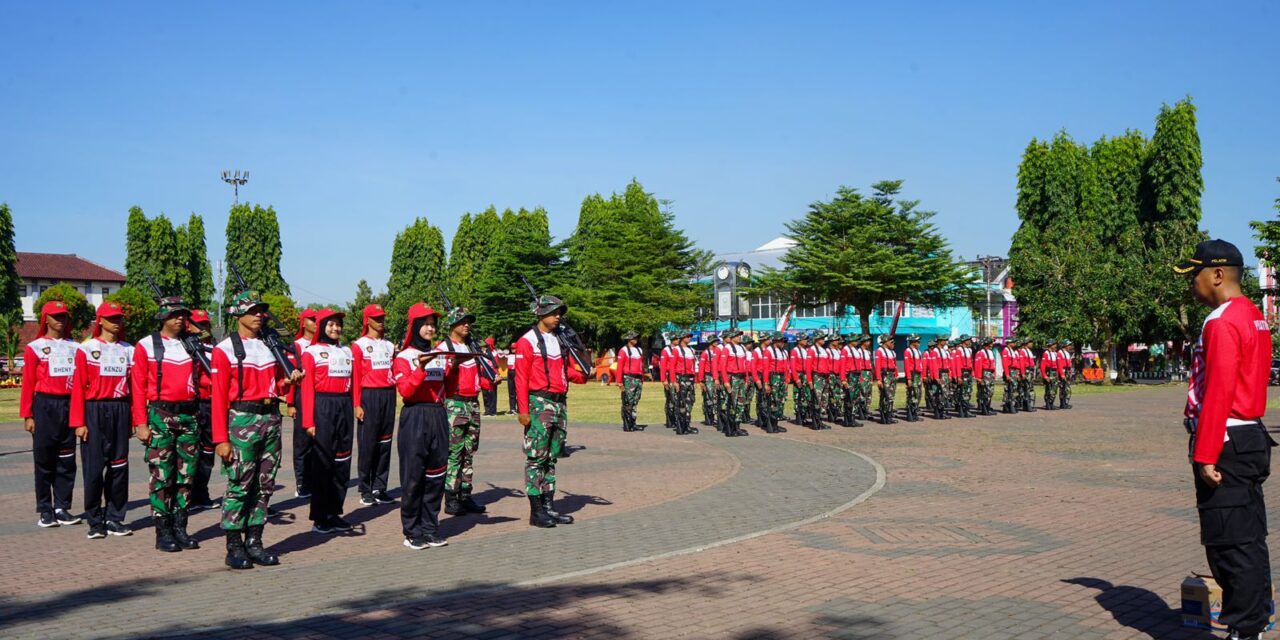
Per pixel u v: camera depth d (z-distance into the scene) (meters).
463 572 7.94
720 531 9.58
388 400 12.05
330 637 6.03
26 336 72.31
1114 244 52.69
